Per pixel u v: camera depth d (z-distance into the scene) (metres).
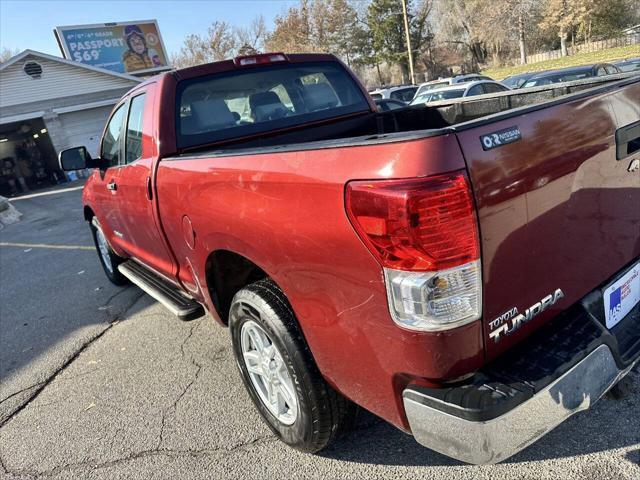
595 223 2.01
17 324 5.09
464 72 58.84
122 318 4.77
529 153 1.71
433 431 1.73
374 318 1.76
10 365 4.17
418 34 57.44
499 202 1.64
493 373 1.74
